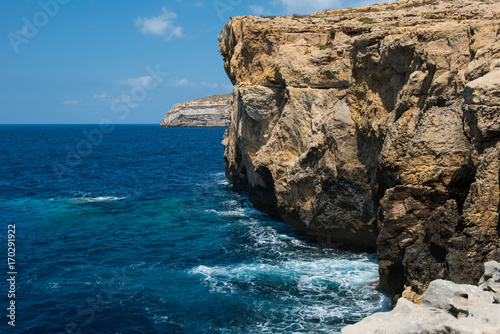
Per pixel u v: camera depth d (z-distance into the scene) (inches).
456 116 609.0
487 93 502.6
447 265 519.5
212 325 704.4
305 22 1334.9
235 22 1617.9
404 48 777.6
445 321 333.4
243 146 1466.5
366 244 1067.9
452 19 986.1
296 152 1200.8
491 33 623.8
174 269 952.3
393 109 852.6
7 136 6781.5
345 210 1055.0
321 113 1110.4
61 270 943.0
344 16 1298.0
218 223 1355.8
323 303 772.6
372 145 960.9
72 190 1927.9
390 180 736.3
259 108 1332.4
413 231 625.0
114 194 1840.6
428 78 709.9
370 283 855.1
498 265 402.3
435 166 608.1
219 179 2319.1
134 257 1032.8
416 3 1254.3
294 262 991.6
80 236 1194.6
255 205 1525.6
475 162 535.5
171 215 1461.6
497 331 297.1
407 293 605.9
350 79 1059.3
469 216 500.1
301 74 1178.6
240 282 872.9
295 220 1227.2
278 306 764.6
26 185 2028.8
